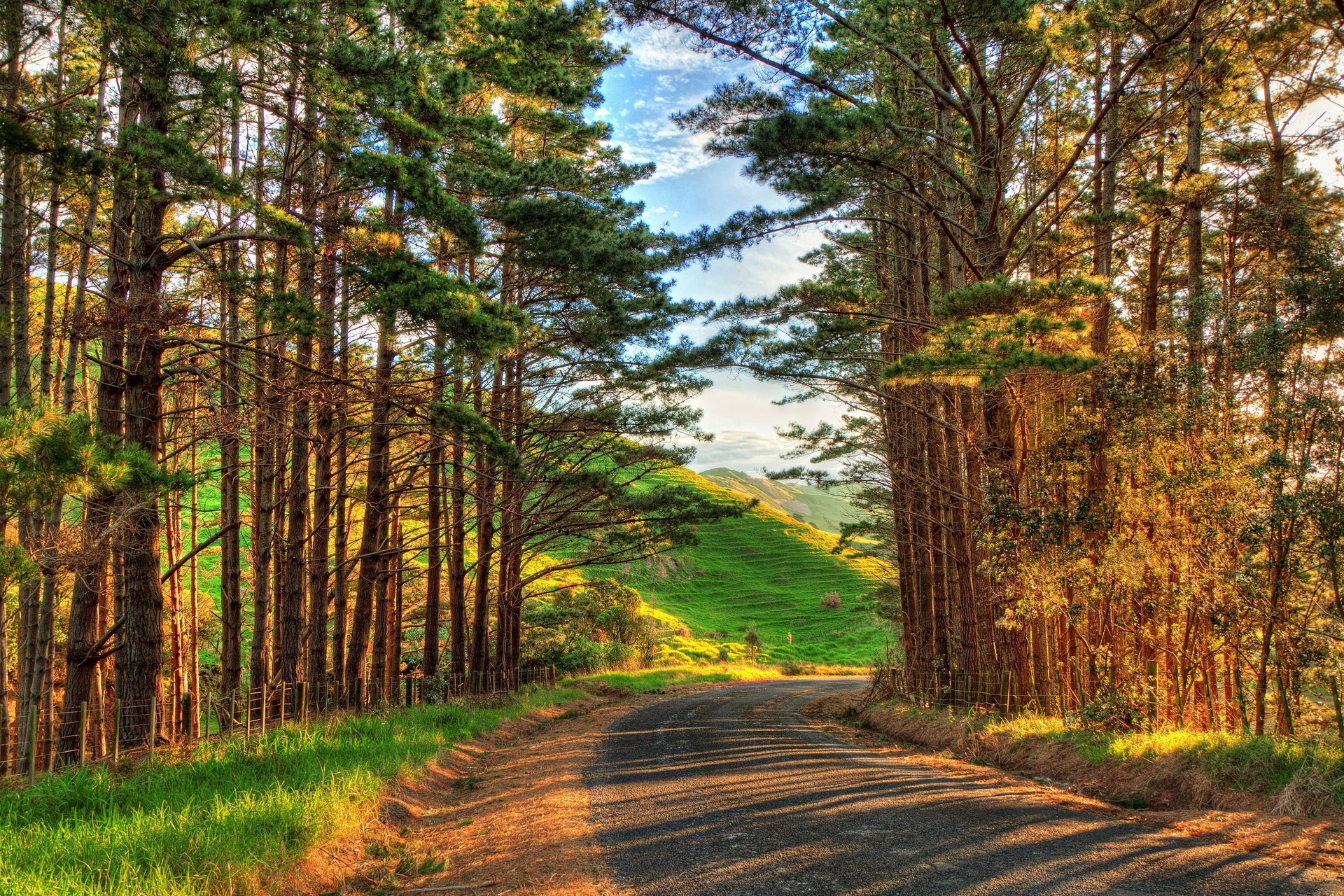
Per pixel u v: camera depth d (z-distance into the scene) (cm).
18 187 1254
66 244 1585
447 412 1345
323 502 1596
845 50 1620
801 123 1274
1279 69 1534
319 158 1648
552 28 1544
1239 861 557
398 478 2212
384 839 756
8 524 1191
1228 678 1164
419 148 1308
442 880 618
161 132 1127
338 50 1165
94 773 830
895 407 2178
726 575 9288
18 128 939
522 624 3875
